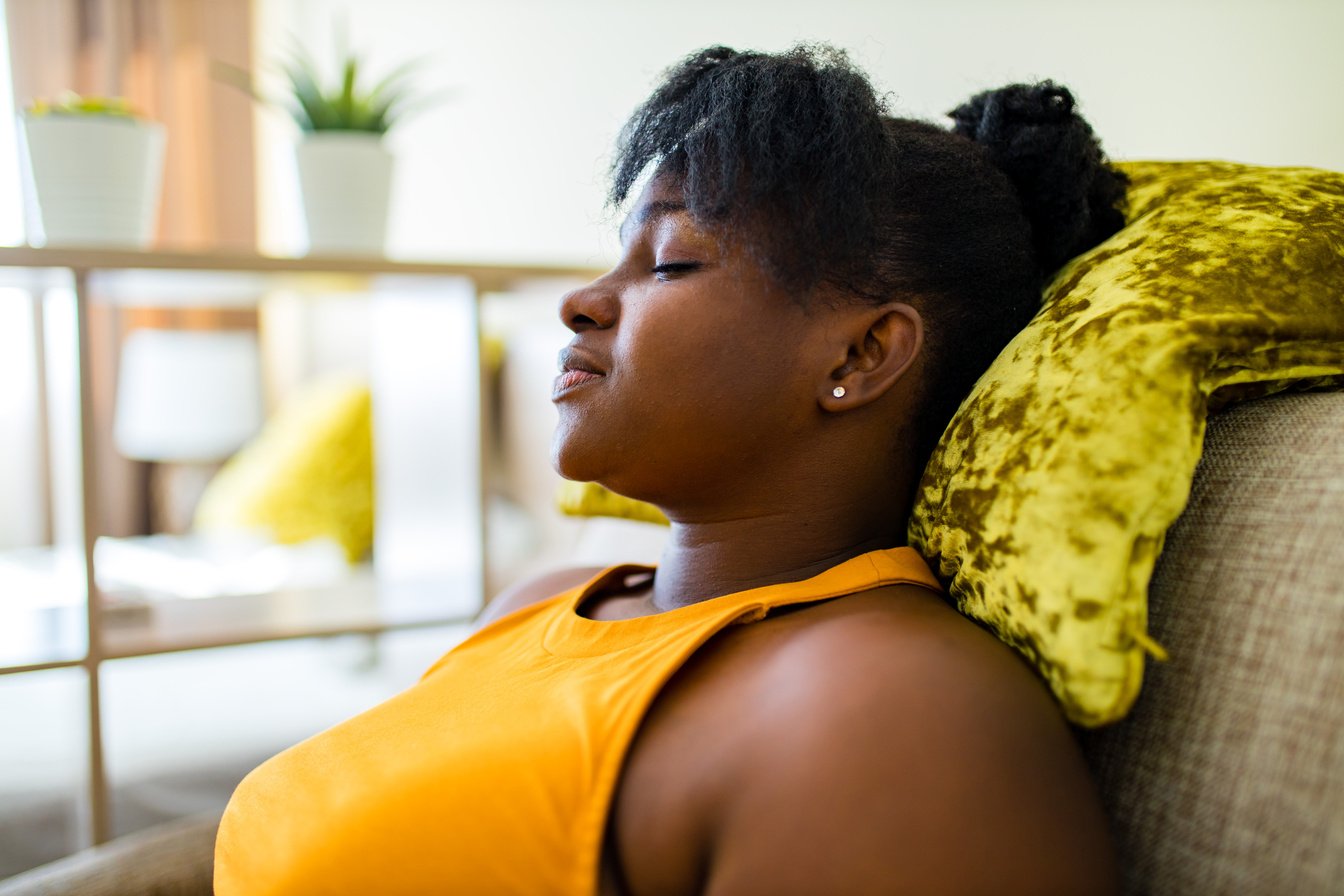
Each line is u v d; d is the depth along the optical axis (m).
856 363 0.66
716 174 0.65
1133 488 0.53
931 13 1.39
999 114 0.75
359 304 3.31
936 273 0.67
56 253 1.27
